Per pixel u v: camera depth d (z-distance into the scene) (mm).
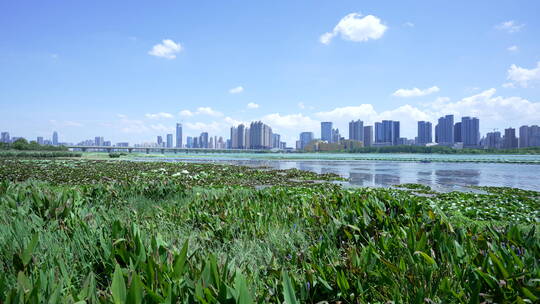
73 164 29125
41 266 1943
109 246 2225
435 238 2596
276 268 2363
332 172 25156
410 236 2381
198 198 5762
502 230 2990
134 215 4449
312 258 2453
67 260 2322
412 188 13820
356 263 2145
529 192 12719
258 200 5570
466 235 2688
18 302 1367
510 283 1749
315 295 1959
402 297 1854
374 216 3574
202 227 3973
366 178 19891
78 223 3068
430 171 27562
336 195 5004
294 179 17500
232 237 3500
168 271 1858
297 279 2250
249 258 2779
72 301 1464
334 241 2947
